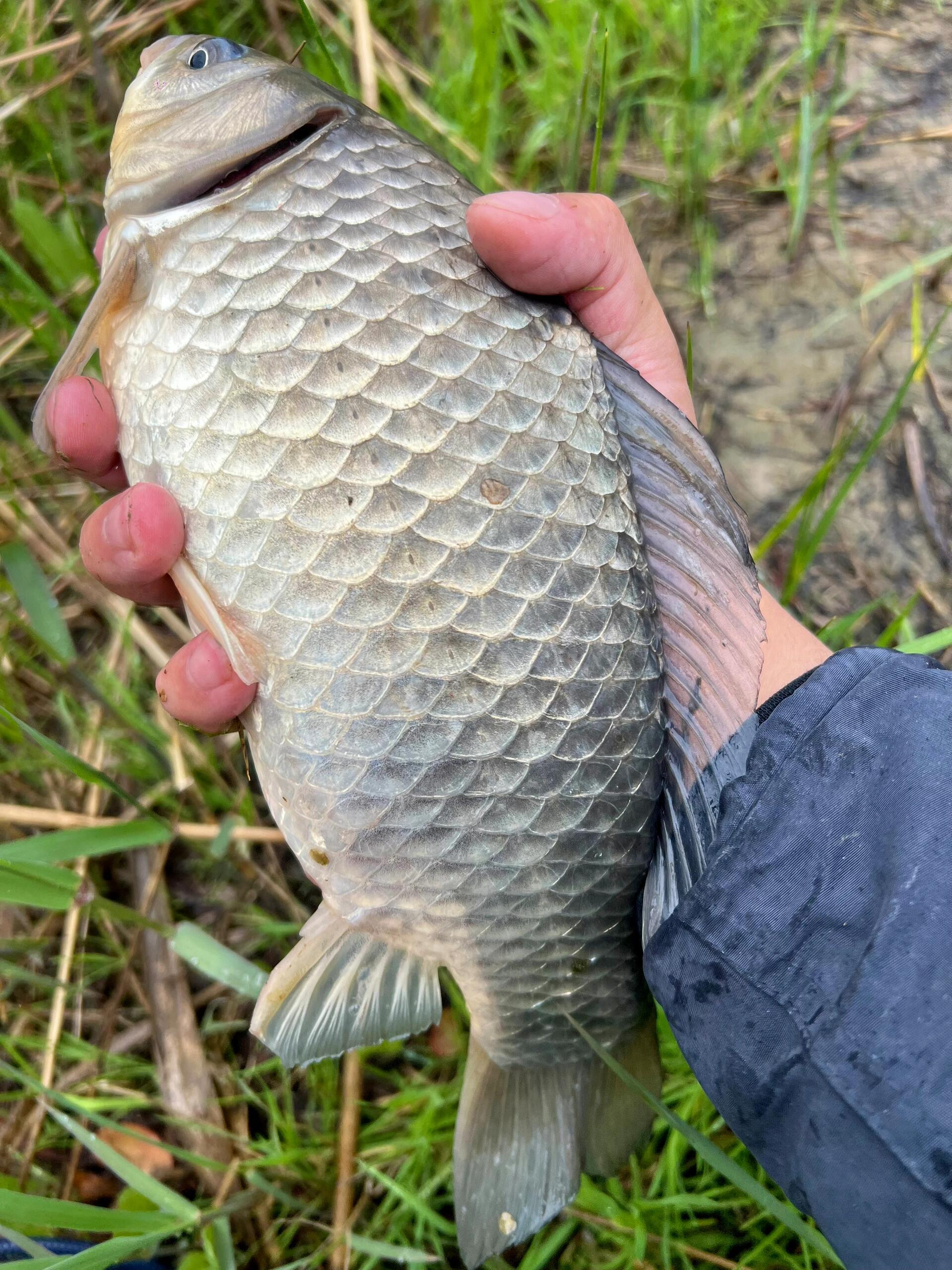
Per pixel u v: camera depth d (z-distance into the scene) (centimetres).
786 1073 17
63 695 29
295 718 18
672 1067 26
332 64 28
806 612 31
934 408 33
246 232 18
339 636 18
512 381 18
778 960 18
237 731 22
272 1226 25
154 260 18
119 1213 21
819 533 28
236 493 18
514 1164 22
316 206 18
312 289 17
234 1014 28
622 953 21
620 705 19
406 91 34
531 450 18
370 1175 26
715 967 18
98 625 32
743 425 34
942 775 17
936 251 35
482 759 18
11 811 28
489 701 18
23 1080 22
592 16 35
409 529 17
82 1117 26
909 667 19
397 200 18
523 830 19
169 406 18
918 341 31
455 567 18
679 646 20
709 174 36
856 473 27
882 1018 16
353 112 19
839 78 34
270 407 17
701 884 19
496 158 36
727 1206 24
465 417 18
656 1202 24
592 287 23
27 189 33
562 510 18
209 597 18
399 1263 25
